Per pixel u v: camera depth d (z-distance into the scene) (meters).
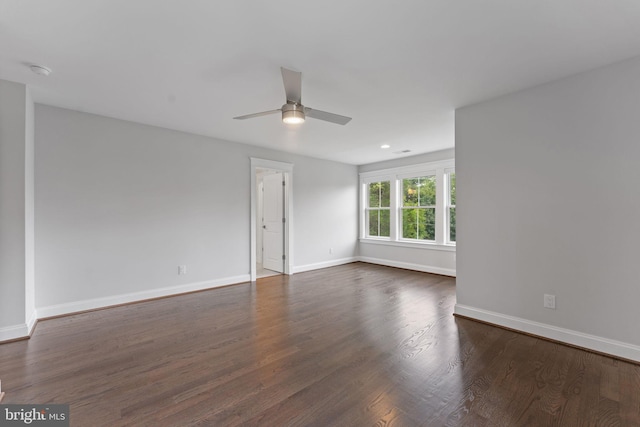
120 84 2.77
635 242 2.30
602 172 2.45
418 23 1.89
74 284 3.45
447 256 5.55
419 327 3.05
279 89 2.89
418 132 4.32
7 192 2.67
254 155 5.18
